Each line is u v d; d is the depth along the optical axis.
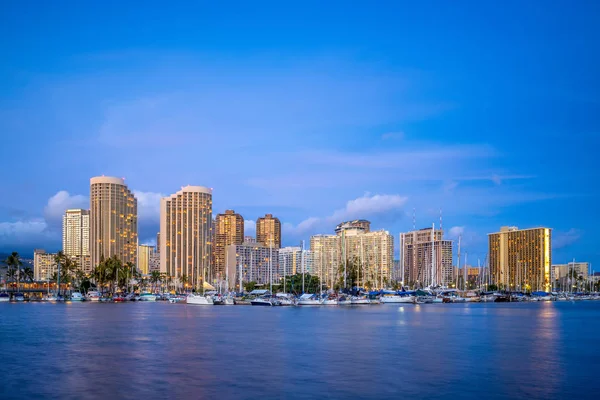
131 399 54.81
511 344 94.62
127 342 97.31
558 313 194.38
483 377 64.88
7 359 77.81
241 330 120.25
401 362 75.12
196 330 120.19
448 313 188.25
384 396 55.91
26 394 56.97
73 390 58.50
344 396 55.91
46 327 127.06
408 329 122.75
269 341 98.81
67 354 82.50
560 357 79.75
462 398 55.31
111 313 186.25
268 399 54.69
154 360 76.88
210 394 56.66
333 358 78.69
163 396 55.84
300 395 56.25
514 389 58.94
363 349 88.12
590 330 121.31
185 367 71.31
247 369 69.88
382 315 175.25
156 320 151.12
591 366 72.31
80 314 179.38
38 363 74.44
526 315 178.50
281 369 69.81
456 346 91.88
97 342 97.25
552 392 57.84
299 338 103.88
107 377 64.88
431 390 58.41
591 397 55.84
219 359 77.75
